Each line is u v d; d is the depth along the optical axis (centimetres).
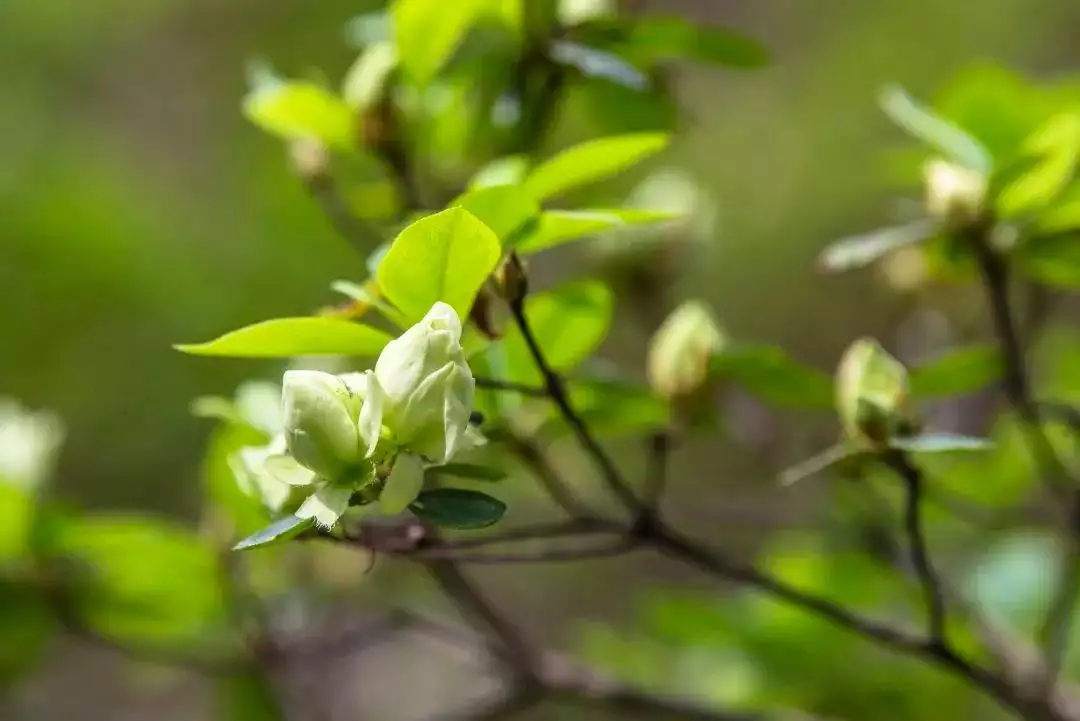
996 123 88
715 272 188
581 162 79
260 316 158
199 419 165
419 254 77
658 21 86
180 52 208
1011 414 93
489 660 95
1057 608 90
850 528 95
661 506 114
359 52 194
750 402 98
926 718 97
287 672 99
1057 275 86
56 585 93
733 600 111
